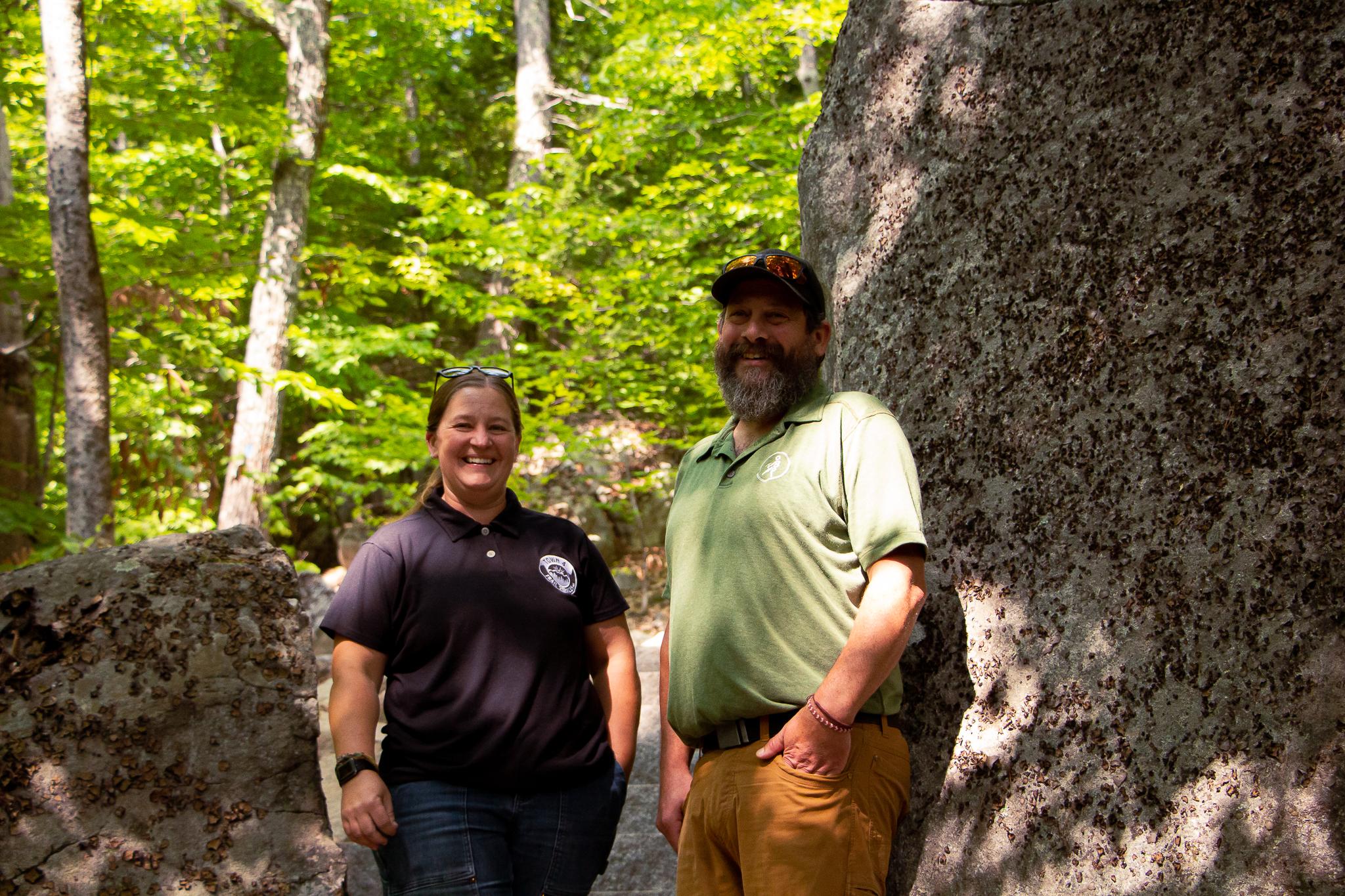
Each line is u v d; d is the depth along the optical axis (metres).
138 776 2.18
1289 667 1.75
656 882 3.44
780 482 1.98
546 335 11.99
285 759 2.28
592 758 2.26
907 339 2.40
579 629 2.34
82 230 6.60
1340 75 1.87
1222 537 1.87
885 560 1.83
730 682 1.95
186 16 12.28
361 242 14.50
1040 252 2.21
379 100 15.16
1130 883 1.85
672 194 10.87
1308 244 1.86
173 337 9.91
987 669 2.14
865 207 2.57
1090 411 2.08
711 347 9.63
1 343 8.58
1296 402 1.83
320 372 12.55
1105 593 2.00
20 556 7.31
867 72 2.62
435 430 2.39
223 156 12.21
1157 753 1.87
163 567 2.35
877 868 1.93
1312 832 1.67
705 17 10.79
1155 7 2.11
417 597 2.23
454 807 2.13
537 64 14.45
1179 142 2.04
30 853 2.08
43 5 6.50
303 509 13.37
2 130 8.66
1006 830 2.04
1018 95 2.30
